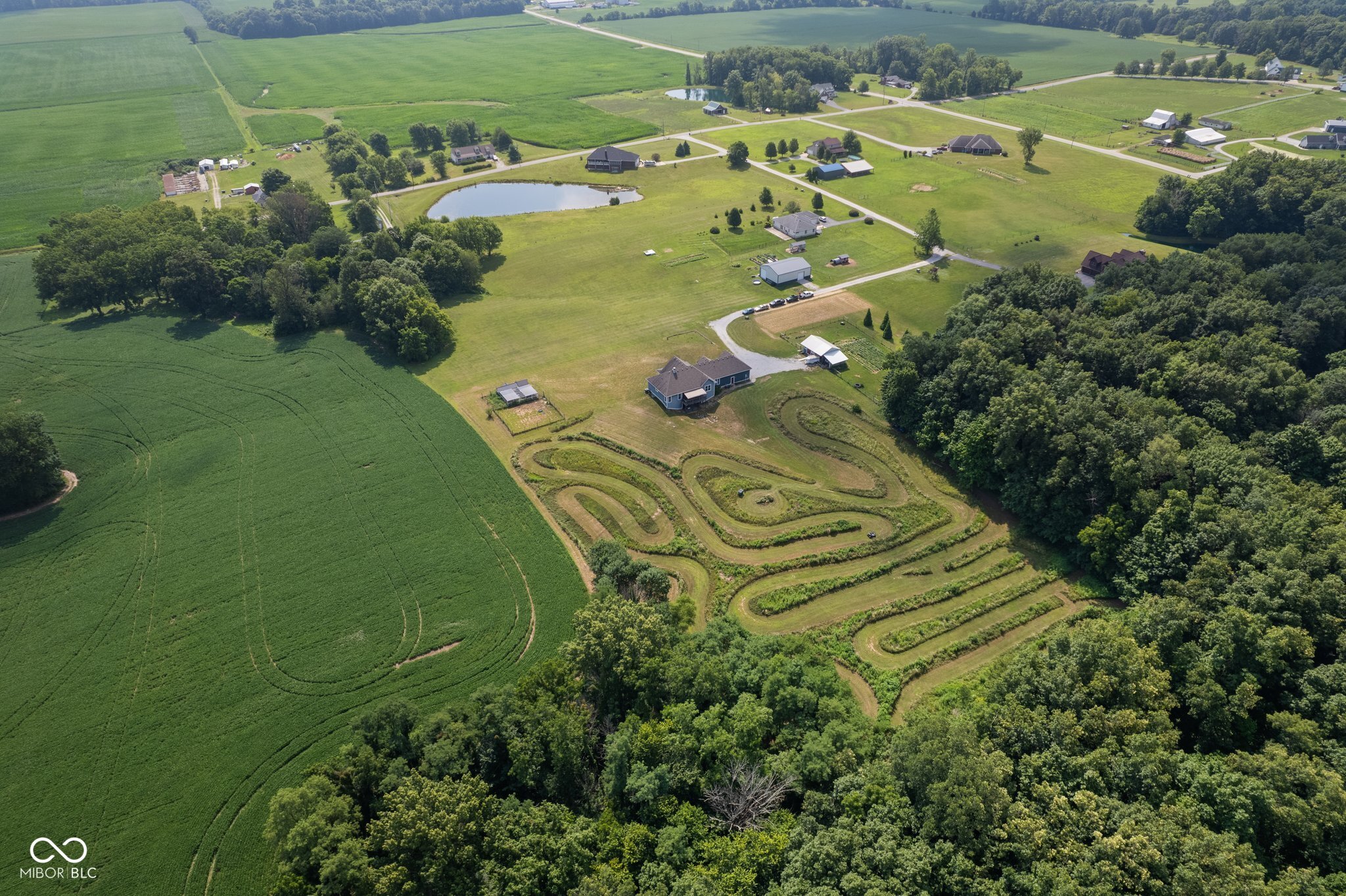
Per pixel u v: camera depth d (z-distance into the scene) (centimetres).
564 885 5734
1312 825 5506
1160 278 12975
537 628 8562
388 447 11356
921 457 11294
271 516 10025
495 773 6688
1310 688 6588
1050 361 10931
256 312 15050
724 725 6625
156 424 11769
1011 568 9375
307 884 5647
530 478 10825
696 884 5378
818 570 9425
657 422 12056
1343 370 10294
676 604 8306
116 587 8969
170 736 7369
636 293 16100
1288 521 7875
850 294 15925
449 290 16038
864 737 6669
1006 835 5591
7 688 7806
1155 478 9081
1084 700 6569
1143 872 5206
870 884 5322
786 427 11944
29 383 12744
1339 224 15588
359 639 8369
